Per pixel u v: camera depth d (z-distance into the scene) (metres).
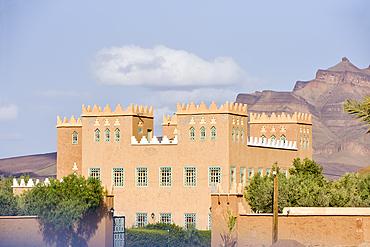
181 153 119.44
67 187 105.88
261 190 110.06
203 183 117.31
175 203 119.00
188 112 119.31
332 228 100.50
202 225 116.50
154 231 112.06
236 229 102.12
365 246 100.06
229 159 115.94
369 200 107.81
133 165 122.69
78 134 135.62
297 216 100.44
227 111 116.06
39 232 103.50
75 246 106.69
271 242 99.88
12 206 108.06
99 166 125.19
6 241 100.50
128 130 123.69
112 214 109.81
